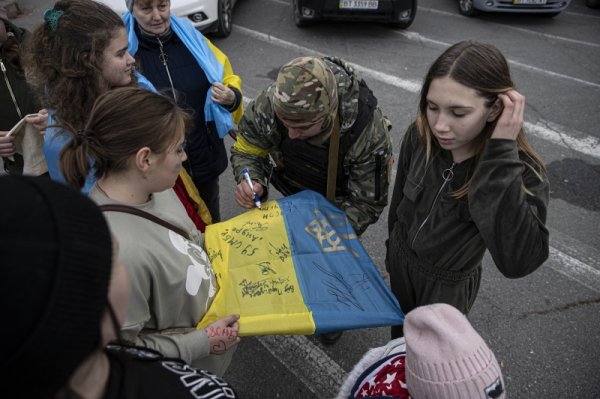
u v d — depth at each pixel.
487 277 2.87
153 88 1.95
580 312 2.65
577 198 3.51
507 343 2.49
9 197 0.55
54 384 0.57
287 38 6.16
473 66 1.21
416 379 0.92
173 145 1.24
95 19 1.59
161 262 1.22
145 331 1.30
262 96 1.82
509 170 1.23
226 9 5.95
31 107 2.07
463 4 7.05
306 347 2.50
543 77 5.24
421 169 1.54
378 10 5.96
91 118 1.20
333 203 1.85
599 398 2.23
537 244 1.31
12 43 1.97
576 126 4.36
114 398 0.70
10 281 0.51
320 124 1.56
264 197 2.04
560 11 6.78
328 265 1.60
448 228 1.49
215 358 1.47
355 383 1.18
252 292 1.50
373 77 5.14
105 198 1.22
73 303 0.55
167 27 2.17
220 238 1.66
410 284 1.77
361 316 1.47
